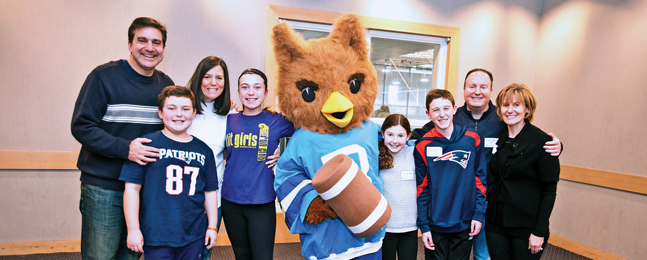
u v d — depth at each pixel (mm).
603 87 2801
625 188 2602
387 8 3043
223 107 1683
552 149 1564
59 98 2562
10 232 2592
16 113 2512
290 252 2793
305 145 1494
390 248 1696
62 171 2635
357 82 1533
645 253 2494
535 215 1610
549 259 2820
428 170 1692
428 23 3133
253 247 1633
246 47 2807
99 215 1488
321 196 1332
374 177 1521
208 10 2717
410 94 3477
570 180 3047
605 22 2787
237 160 1646
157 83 1606
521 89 1640
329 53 1504
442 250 1705
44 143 2578
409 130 1613
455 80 3230
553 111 3248
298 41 1504
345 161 1318
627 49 2629
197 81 1608
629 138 2605
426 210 1724
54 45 2512
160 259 1406
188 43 2701
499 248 1688
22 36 2463
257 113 1719
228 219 1675
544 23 3346
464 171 1669
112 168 1481
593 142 2877
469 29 3242
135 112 1517
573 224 3023
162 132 1469
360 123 1586
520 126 1693
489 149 1851
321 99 1478
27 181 2584
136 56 1478
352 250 1435
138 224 1392
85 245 1530
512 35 3346
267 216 1662
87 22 2541
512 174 1633
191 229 1466
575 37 3033
